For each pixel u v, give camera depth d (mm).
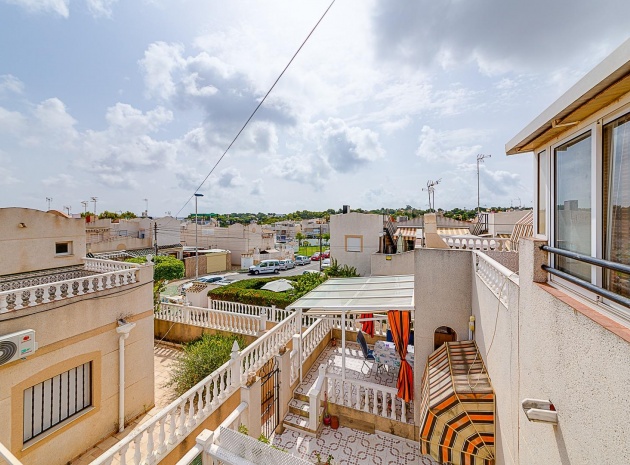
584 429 2691
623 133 2787
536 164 4559
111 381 9086
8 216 10703
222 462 4828
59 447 7652
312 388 9234
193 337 15703
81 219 13148
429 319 8734
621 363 2221
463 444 5945
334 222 28656
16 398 6867
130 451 8188
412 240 26094
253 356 9586
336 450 8352
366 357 11500
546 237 4062
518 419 4426
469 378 6535
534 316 3854
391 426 8883
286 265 46250
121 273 9539
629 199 2701
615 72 2256
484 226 28641
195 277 40531
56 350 7672
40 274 11469
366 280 13250
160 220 47281
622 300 2396
